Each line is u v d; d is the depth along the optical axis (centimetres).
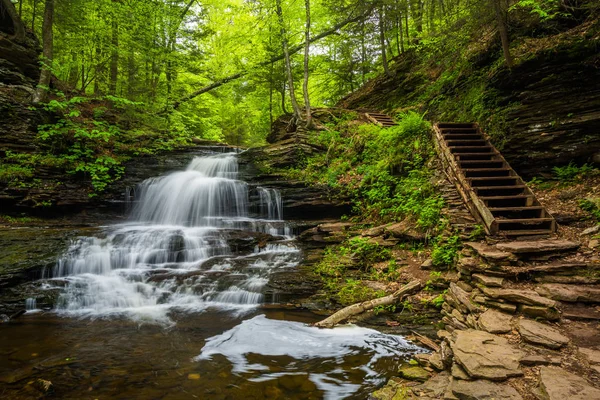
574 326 454
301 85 2645
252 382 456
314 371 484
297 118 1730
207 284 815
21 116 1262
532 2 958
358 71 2406
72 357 526
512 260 599
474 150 1020
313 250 995
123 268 915
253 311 726
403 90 1892
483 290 562
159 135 1684
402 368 477
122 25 1652
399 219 960
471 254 679
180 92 2306
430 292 691
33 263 818
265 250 1029
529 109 970
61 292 770
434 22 1814
